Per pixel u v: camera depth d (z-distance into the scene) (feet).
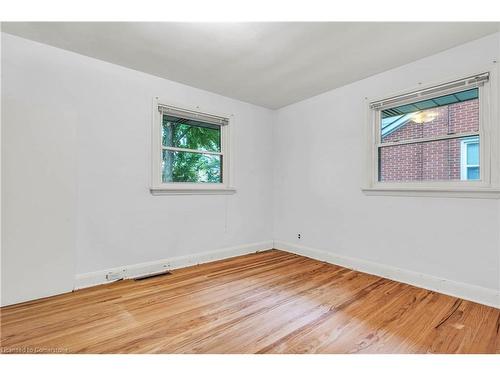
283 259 11.35
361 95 9.70
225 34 6.81
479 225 6.92
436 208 7.73
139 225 9.08
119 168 8.63
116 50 7.66
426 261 7.95
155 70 9.01
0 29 6.59
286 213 12.87
